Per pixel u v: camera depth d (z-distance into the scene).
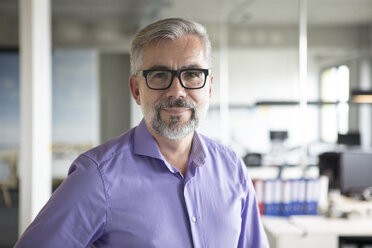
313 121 6.41
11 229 5.66
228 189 1.26
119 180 1.13
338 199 3.74
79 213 1.08
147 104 1.15
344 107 6.38
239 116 6.93
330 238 2.76
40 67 3.15
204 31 1.17
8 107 8.09
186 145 1.23
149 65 1.14
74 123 8.52
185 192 1.18
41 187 3.14
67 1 6.64
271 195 3.21
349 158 3.75
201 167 1.25
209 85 1.19
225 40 7.16
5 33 7.53
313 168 5.16
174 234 1.14
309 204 3.22
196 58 1.14
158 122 1.14
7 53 8.05
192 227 1.16
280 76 6.89
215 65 7.11
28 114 3.07
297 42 6.76
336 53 6.27
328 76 6.38
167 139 1.20
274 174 5.23
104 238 1.13
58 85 8.51
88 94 8.58
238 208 1.26
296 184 3.21
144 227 1.12
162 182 1.17
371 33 6.14
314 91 6.40
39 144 3.12
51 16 7.53
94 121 8.59
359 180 3.75
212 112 7.00
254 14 6.87
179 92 1.12
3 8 7.02
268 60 6.93
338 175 3.81
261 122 6.72
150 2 6.66
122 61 9.32
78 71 8.56
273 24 6.86
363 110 6.38
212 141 1.35
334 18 6.17
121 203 1.12
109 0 6.59
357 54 6.19
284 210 3.21
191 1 6.51
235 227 1.23
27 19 3.06
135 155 1.18
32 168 3.07
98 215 1.10
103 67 9.27
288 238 2.76
